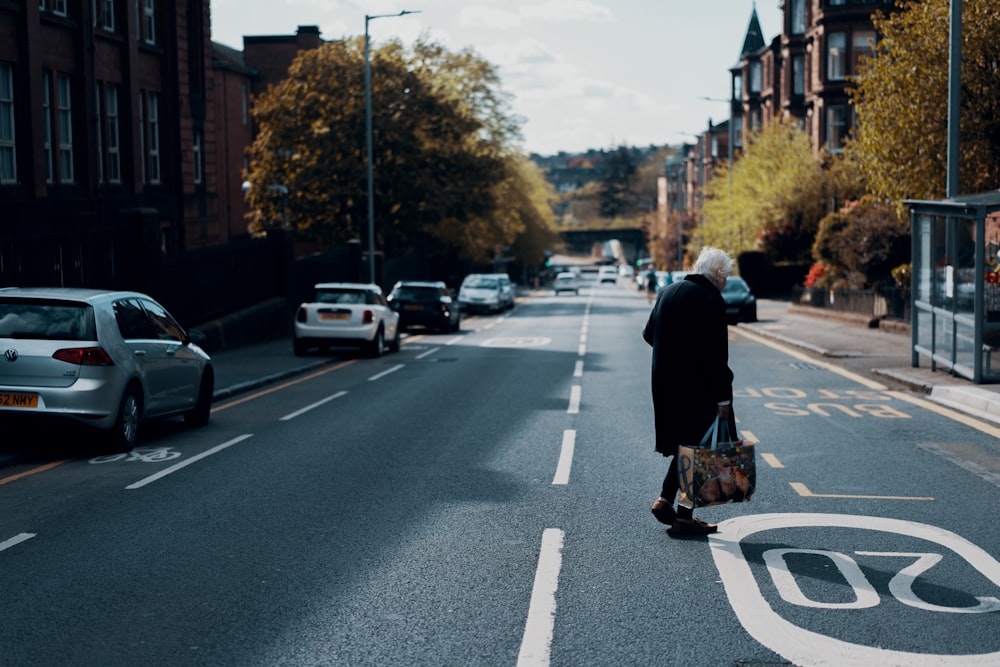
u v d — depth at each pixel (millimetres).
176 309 23156
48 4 25328
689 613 5824
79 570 6723
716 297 7254
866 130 25922
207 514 8328
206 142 36625
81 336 10867
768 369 20375
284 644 5367
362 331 24594
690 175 128125
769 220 59031
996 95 24047
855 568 6680
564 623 5676
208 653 5242
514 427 13070
